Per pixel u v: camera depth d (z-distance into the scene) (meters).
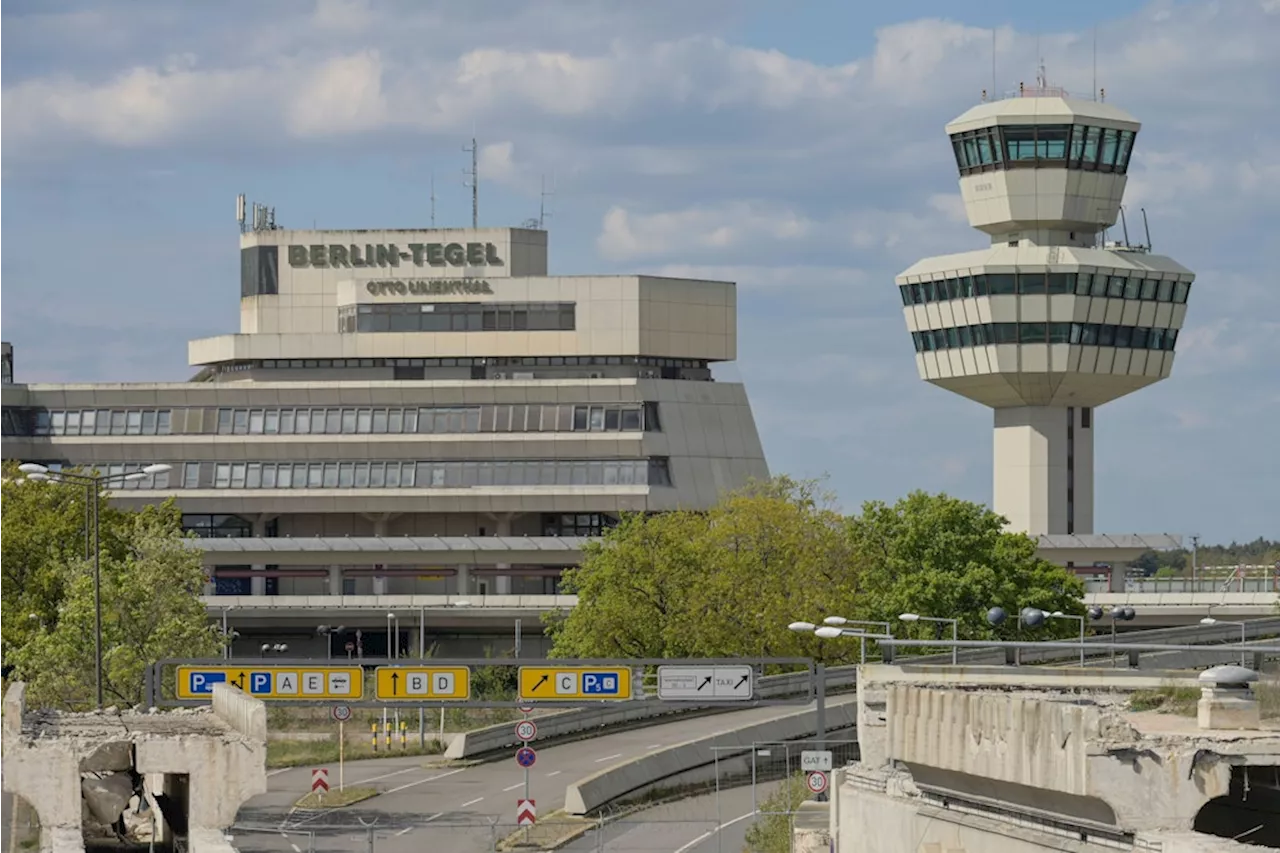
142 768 62.97
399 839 101.81
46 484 167.25
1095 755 48.47
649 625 167.75
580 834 104.06
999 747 52.62
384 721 144.12
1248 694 53.66
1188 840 42.41
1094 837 49.72
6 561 159.88
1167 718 58.31
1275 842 52.88
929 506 178.75
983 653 139.50
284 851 96.00
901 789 61.69
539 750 141.38
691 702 105.69
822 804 96.69
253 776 63.25
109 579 139.50
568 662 105.00
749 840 95.94
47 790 62.94
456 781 125.19
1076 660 148.25
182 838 67.00
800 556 172.00
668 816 113.31
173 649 134.75
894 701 59.06
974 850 54.41
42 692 131.75
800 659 106.94
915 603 172.62
